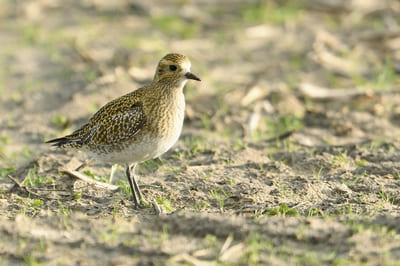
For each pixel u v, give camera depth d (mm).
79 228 10656
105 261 9680
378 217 10727
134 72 19703
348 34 22250
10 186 13281
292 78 19406
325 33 21328
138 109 11805
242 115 17078
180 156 14508
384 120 16562
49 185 13000
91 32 23469
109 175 13812
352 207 11406
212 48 21922
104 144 12023
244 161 14203
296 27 23203
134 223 10930
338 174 13336
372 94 17500
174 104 11852
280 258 9656
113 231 10398
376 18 23234
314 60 20297
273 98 17922
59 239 10305
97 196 12477
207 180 12945
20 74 20609
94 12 25500
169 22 23641
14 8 25984
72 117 17516
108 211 11727
